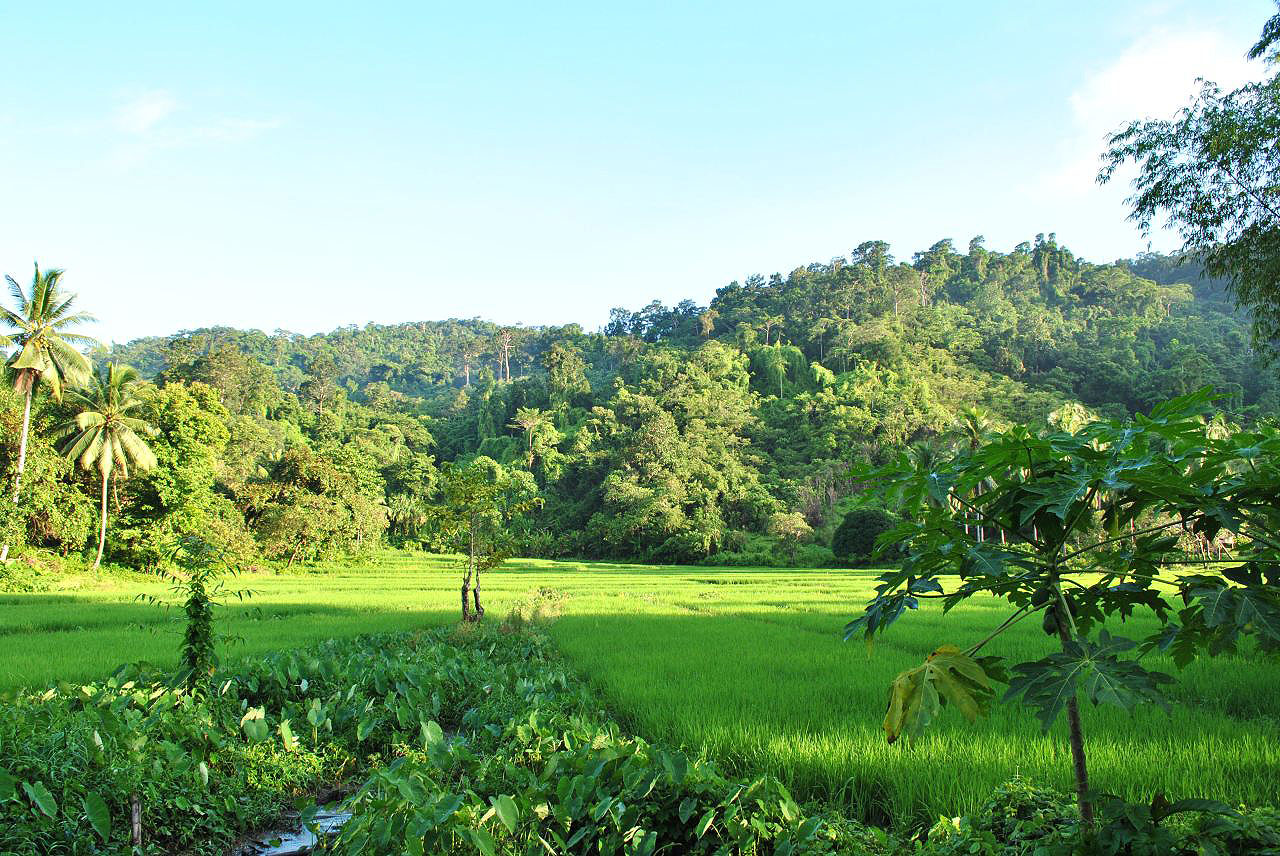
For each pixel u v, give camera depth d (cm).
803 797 747
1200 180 1562
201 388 5347
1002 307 13688
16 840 609
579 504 9769
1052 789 559
